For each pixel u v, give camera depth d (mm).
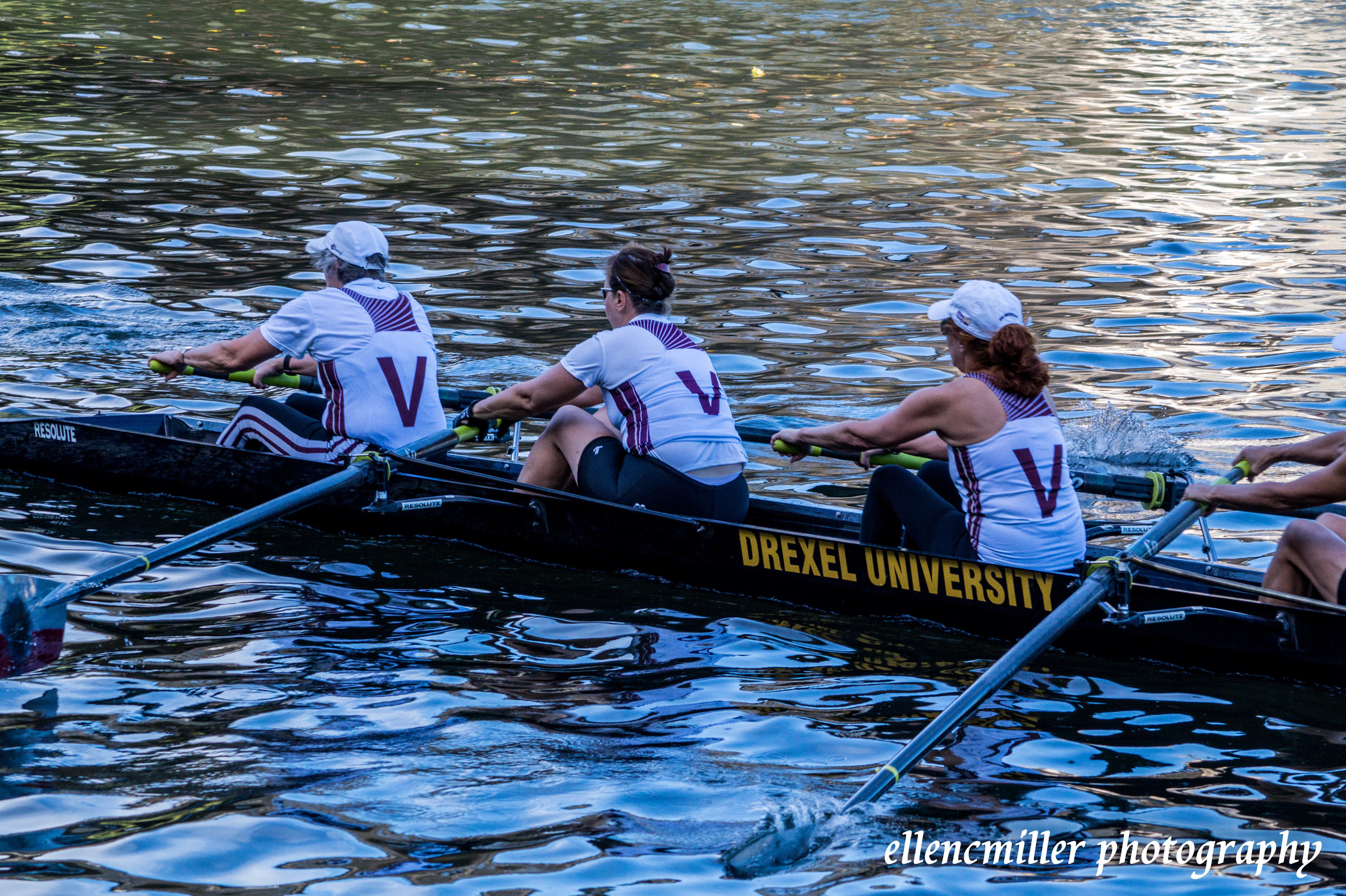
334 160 54281
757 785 14953
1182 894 12977
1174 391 31141
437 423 23781
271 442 24203
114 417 26531
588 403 24078
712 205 49531
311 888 12695
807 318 36531
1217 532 23641
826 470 26891
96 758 15141
